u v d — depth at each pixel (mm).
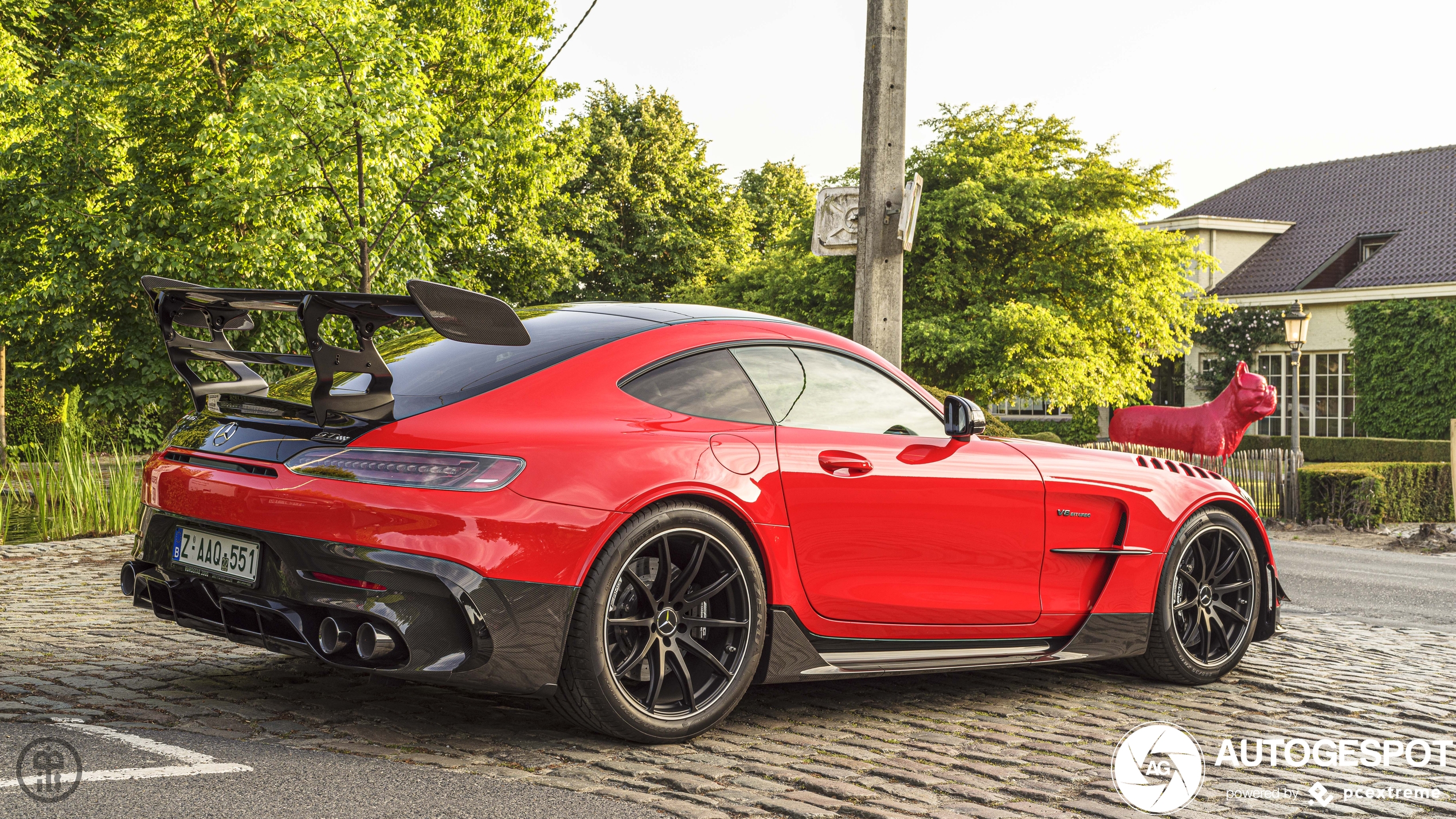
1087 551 4543
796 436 3893
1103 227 23016
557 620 3279
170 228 14883
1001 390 22219
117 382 16312
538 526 3240
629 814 2834
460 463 3227
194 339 3875
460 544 3150
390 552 3125
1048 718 4180
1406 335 26453
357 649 3209
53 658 4449
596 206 32156
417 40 11977
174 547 3652
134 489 10734
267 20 10875
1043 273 23375
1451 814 3229
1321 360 28672
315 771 3061
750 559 3656
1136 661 4879
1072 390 22219
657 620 3494
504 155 17875
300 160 10328
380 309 3240
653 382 3717
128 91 14727
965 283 23406
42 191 14953
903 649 4129
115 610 5879
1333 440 26969
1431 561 12078
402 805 2818
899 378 4355
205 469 3539
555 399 3508
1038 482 4410
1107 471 4680
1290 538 14312
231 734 3385
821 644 3908
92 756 3096
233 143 11055
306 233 10820
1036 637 4484
